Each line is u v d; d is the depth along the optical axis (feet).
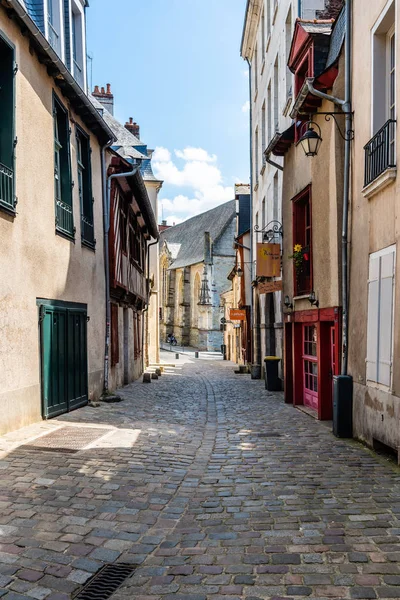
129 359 60.95
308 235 39.58
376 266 24.95
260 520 15.93
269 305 68.39
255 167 83.05
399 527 15.01
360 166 27.81
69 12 39.60
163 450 24.99
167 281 239.50
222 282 204.74
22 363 27.30
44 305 30.07
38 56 29.55
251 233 84.99
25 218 27.73
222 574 12.51
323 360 34.50
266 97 68.90
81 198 38.75
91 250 40.78
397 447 22.06
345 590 11.51
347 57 29.48
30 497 17.38
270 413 38.60
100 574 12.67
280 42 58.44
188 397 49.78
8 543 13.97
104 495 18.06
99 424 30.35
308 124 35.37
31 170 28.66
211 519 16.19
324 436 28.89
